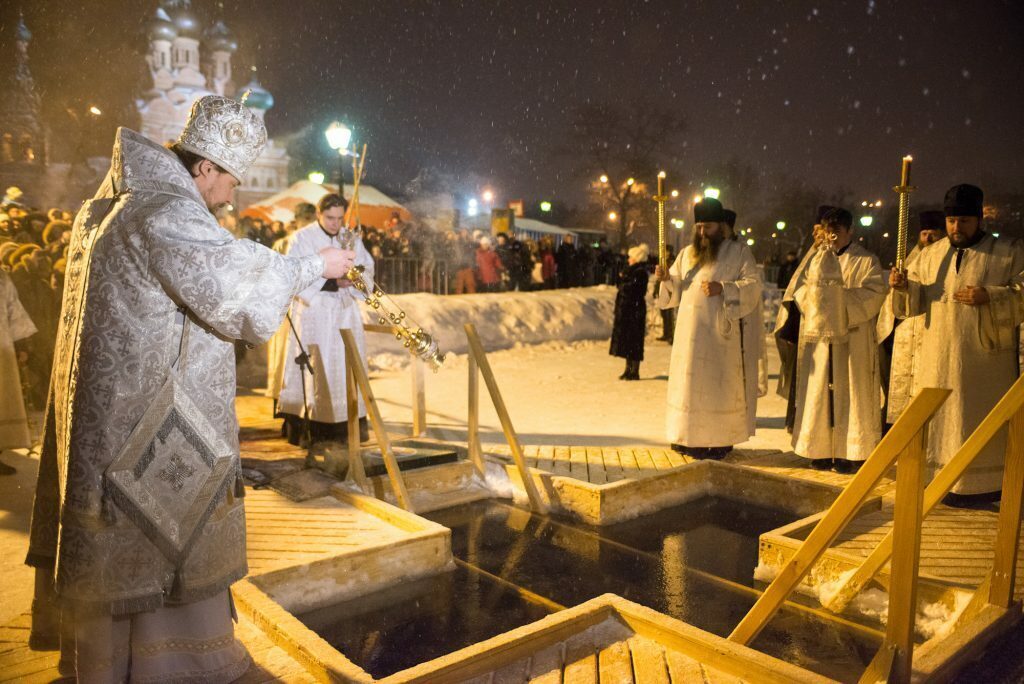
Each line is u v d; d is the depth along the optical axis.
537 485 4.96
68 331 2.26
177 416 2.20
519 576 3.93
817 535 2.51
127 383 2.14
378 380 9.56
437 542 3.88
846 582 2.97
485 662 2.62
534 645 2.74
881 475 2.39
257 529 3.96
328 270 2.50
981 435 2.59
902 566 2.38
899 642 2.40
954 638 2.76
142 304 2.16
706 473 5.27
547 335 13.21
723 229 5.71
